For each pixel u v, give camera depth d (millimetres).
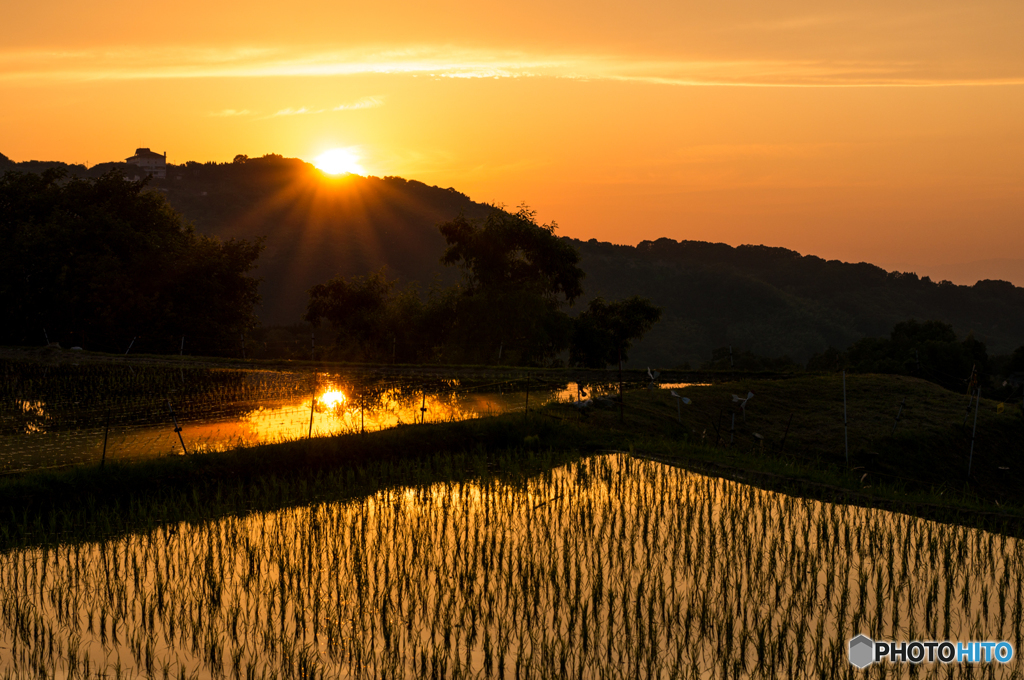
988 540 13609
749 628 10078
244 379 31922
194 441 20047
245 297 49094
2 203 43531
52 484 15148
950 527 14305
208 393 28266
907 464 25828
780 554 12734
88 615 10422
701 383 34500
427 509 15188
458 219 48438
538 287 47531
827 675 8875
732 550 12898
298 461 17828
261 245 48938
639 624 10102
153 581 11508
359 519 14508
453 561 12258
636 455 20438
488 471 18531
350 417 24016
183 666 9102
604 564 12242
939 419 29781
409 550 12828
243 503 15547
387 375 34312
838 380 34781
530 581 11445
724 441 25141
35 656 9336
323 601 10828
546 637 9820
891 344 58906
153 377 31469
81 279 40969
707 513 15133
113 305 41812
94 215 42250
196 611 10531
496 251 46969
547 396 28906
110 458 17891
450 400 27828
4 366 33250
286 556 12469
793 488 16953
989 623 10297
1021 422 30797
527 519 14516
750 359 91438
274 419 23484
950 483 25281
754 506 15617
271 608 10594
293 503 15703
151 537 13500
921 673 9031
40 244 40406
